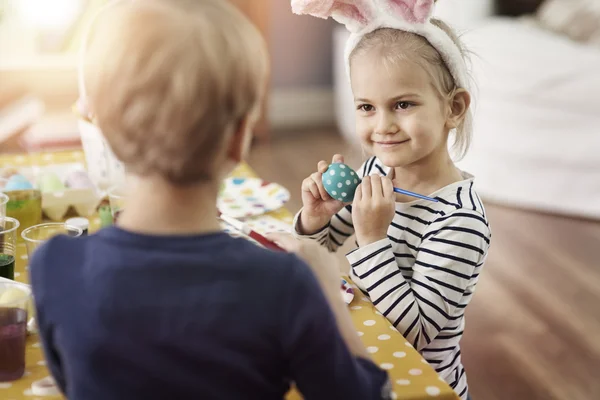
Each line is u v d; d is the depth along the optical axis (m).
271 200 1.55
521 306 2.49
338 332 0.73
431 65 1.16
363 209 1.13
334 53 4.54
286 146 4.23
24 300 0.95
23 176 1.47
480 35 3.58
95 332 0.70
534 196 3.35
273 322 0.71
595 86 3.16
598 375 2.14
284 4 4.45
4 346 0.92
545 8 3.77
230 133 0.72
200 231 0.73
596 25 3.50
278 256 0.73
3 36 3.41
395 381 0.94
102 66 0.69
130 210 0.74
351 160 3.98
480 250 1.15
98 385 0.71
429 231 1.17
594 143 3.20
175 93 0.67
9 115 3.15
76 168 1.64
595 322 2.40
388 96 1.15
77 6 3.45
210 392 0.70
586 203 3.26
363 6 1.17
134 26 0.68
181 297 0.70
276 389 0.74
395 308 1.11
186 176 0.71
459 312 1.20
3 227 1.23
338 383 0.72
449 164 1.25
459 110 1.22
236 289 0.70
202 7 0.70
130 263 0.71
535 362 2.20
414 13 1.14
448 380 1.24
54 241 0.76
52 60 3.35
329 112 4.71
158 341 0.69
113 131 0.70
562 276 2.71
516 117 3.35
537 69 3.27
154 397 0.70
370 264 1.13
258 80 0.72
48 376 0.95
